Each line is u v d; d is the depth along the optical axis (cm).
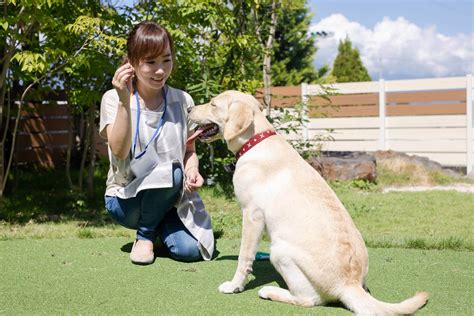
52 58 554
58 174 948
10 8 558
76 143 1063
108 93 367
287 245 271
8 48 550
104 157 1073
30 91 769
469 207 689
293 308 264
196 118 334
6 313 254
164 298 279
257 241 293
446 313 260
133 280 312
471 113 1077
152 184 347
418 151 1133
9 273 324
